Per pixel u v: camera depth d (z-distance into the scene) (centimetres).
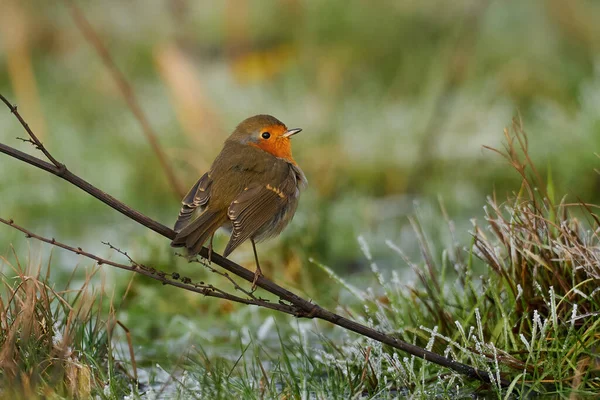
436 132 1460
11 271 1091
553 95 1573
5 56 1886
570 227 795
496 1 1752
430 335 782
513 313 772
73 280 1097
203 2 1958
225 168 791
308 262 1091
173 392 757
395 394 732
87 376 706
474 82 1598
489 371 700
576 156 1327
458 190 1390
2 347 706
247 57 1823
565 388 702
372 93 1664
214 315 992
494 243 831
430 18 1836
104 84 1794
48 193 1470
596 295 748
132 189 1485
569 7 1717
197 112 1533
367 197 1374
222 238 1130
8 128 1611
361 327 705
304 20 1877
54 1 1998
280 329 939
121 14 1978
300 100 1642
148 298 1009
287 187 808
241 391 716
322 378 766
